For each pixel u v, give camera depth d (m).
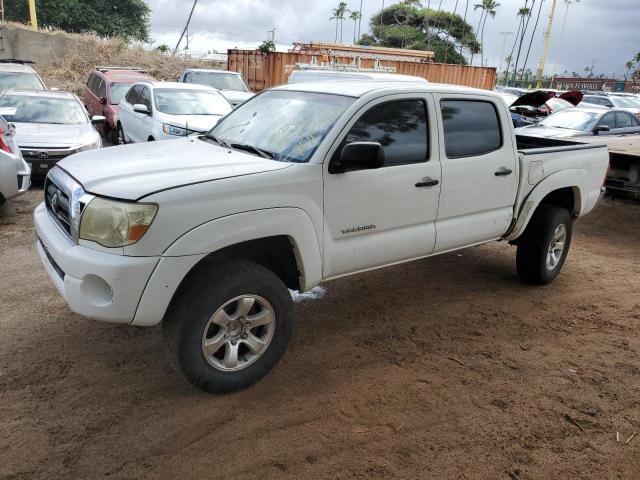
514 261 6.49
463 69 20.86
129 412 3.24
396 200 4.02
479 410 3.45
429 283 5.66
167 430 3.10
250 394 3.49
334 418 3.29
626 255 7.17
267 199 3.32
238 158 3.67
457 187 4.41
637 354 4.34
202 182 3.15
